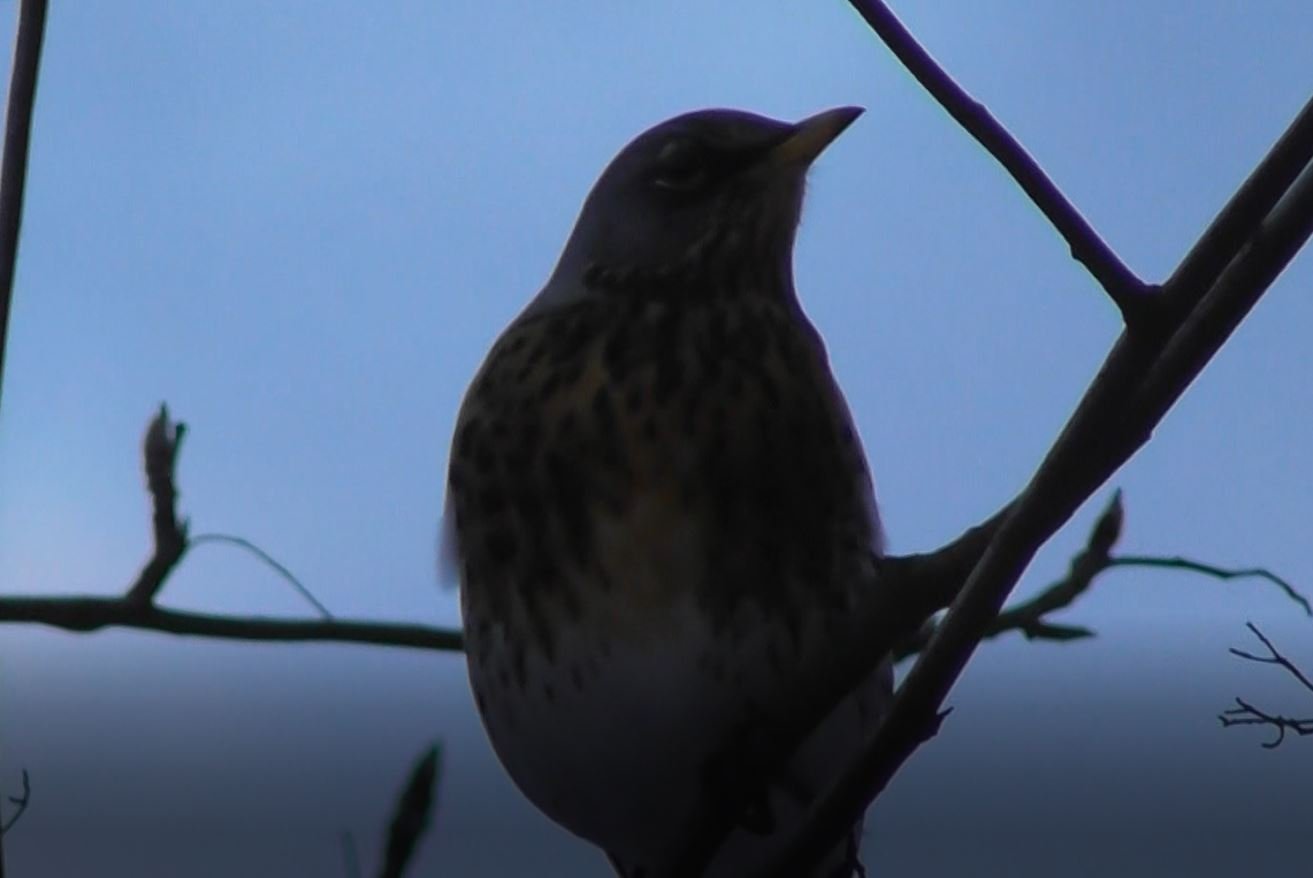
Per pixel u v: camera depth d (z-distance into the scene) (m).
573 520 9.88
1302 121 6.73
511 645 9.99
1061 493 6.96
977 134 6.93
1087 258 6.85
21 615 9.60
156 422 9.75
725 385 10.05
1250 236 6.80
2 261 7.24
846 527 10.05
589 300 10.94
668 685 9.73
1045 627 9.95
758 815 9.19
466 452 10.19
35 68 7.45
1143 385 6.92
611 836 10.50
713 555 9.77
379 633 10.48
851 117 11.17
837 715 9.88
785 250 11.12
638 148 11.35
